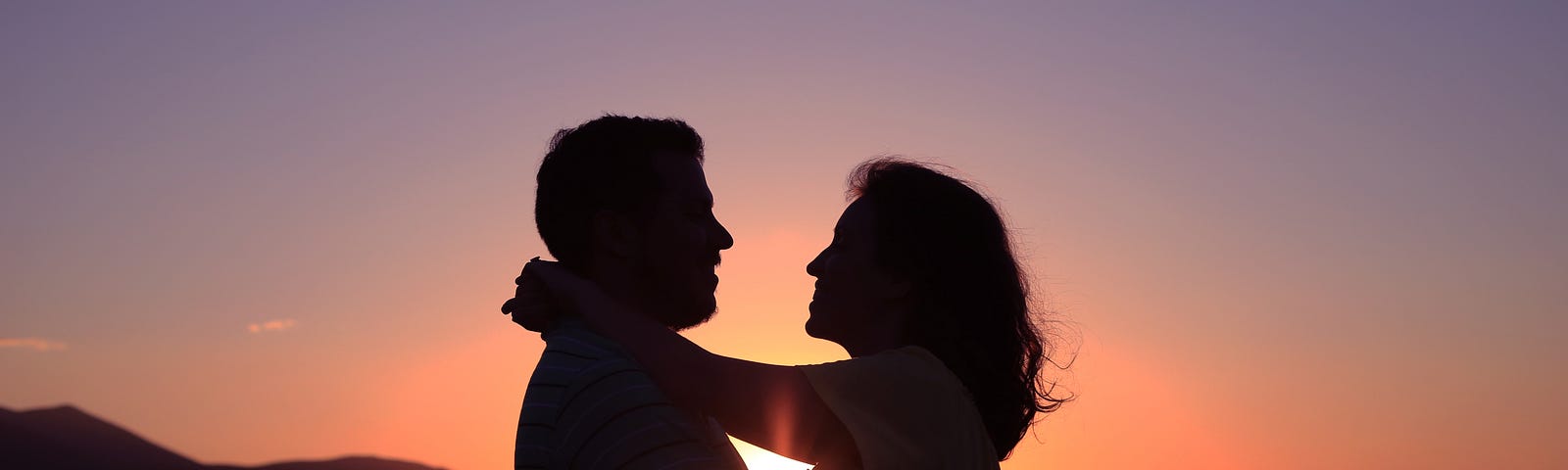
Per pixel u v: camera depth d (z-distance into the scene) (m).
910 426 1.71
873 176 2.08
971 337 1.95
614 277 2.08
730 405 1.73
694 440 1.73
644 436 1.67
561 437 1.72
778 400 1.71
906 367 1.79
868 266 2.00
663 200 2.09
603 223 2.07
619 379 1.73
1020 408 2.02
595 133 2.11
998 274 2.01
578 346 1.86
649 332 1.87
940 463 1.70
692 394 1.75
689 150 2.19
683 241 2.10
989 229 2.03
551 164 2.15
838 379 1.72
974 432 1.80
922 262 1.96
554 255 2.15
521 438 1.83
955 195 2.02
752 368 1.76
